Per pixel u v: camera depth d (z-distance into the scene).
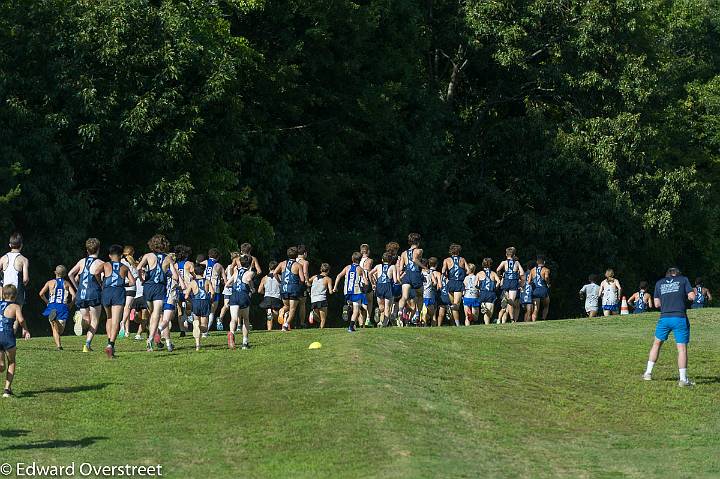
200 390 18.34
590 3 50.84
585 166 50.06
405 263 27.73
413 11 49.72
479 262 55.72
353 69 46.16
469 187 53.69
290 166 46.50
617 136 50.16
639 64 50.62
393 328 24.69
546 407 18.34
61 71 34.56
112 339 21.41
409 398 17.27
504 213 53.88
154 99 35.50
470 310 31.28
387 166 50.97
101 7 35.47
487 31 51.44
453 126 55.25
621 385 20.34
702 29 67.44
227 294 27.44
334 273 48.00
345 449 14.43
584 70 51.84
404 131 50.34
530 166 52.44
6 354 17.58
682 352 20.45
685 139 62.94
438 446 14.88
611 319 29.73
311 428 15.48
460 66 55.19
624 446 16.39
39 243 34.03
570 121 52.06
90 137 34.44
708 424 18.08
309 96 45.28
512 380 19.88
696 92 65.00
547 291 34.25
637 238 51.84
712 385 20.56
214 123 39.72
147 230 38.34
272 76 42.59
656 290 20.81
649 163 51.28
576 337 25.17
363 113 46.97
